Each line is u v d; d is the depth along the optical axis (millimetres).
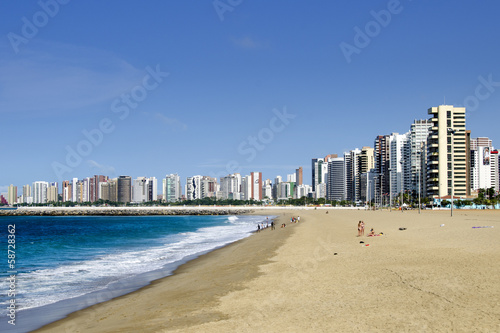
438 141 179250
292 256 32688
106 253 44625
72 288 24391
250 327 13727
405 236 42656
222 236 69125
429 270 21047
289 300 17203
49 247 53156
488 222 61281
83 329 15453
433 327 12297
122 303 19781
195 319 15391
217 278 25000
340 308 15203
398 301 15516
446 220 70250
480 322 12430
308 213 180250
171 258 38531
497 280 17734
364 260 26609
